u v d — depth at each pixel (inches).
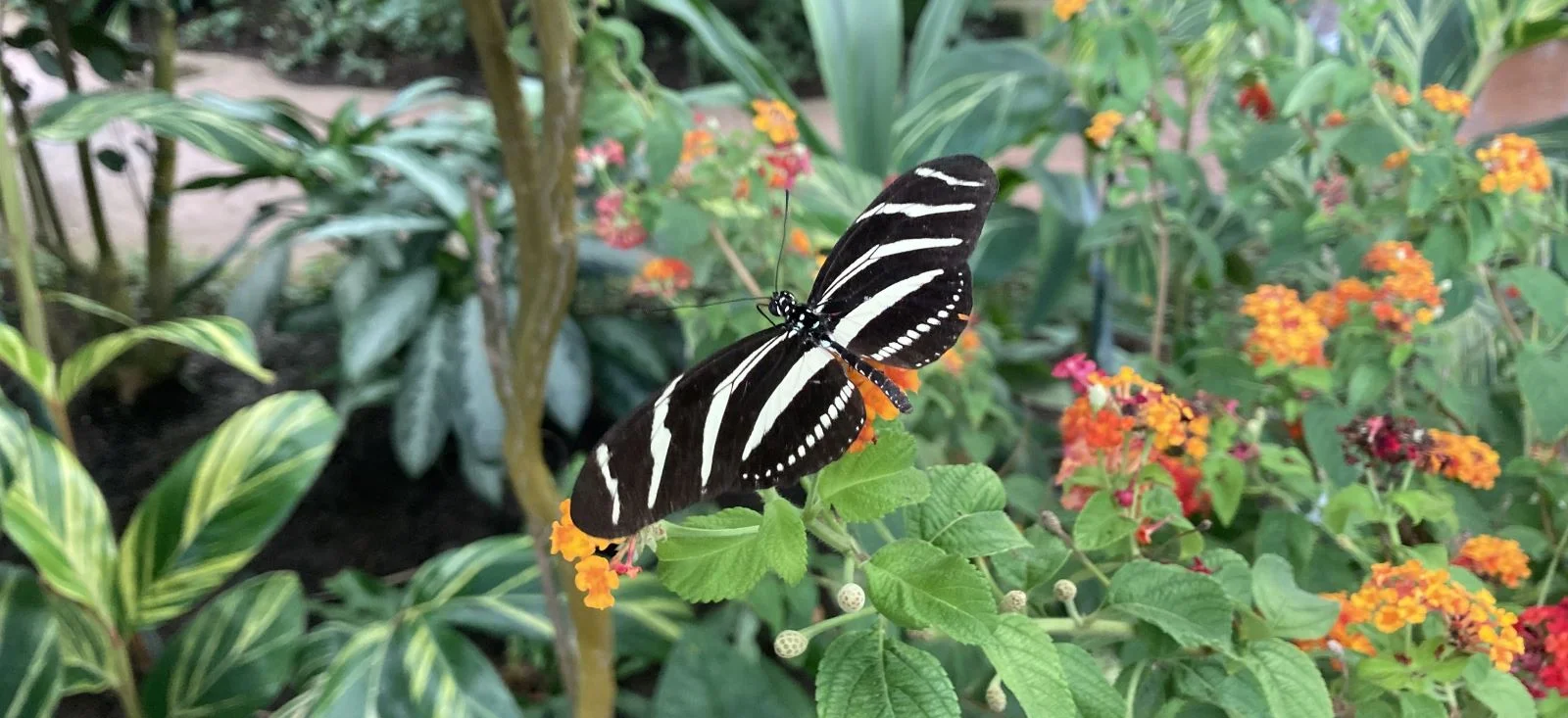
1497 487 9.5
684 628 9.5
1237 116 13.6
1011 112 13.9
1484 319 11.4
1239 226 14.5
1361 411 9.8
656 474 5.0
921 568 5.1
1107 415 7.4
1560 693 7.1
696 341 11.3
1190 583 6.3
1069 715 4.9
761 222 11.2
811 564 9.5
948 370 11.2
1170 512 7.4
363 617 11.4
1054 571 6.7
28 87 17.1
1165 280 12.3
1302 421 9.2
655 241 12.2
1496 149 9.3
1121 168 12.0
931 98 14.6
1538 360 8.9
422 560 14.3
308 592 13.6
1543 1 13.0
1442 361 10.3
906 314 6.0
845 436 5.2
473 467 13.7
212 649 8.8
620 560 5.3
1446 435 8.2
